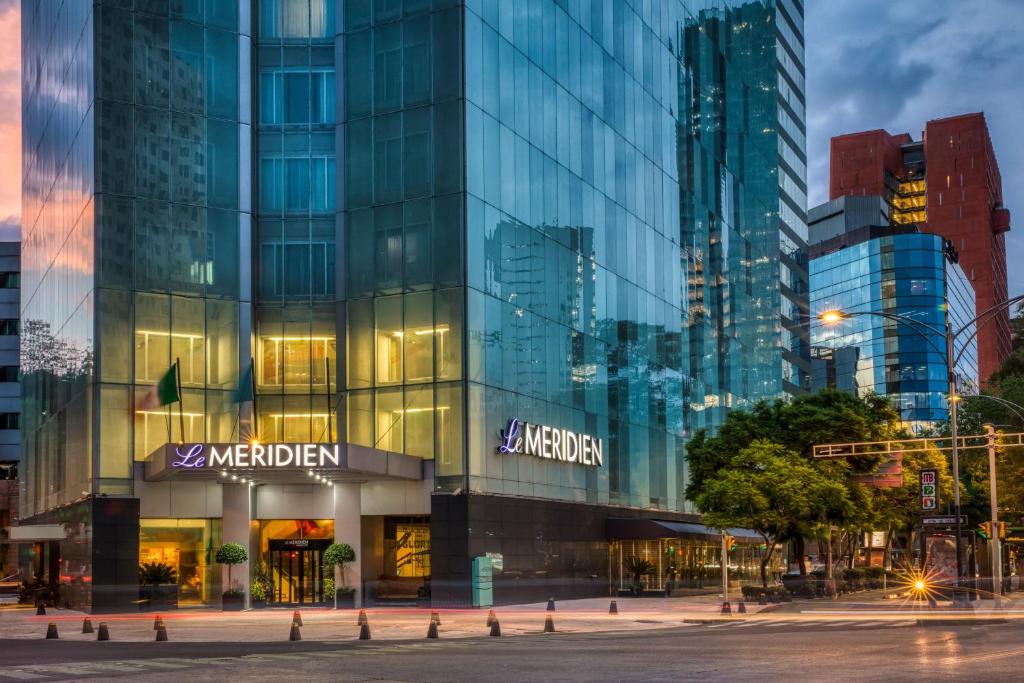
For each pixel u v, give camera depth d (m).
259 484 48.56
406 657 23.55
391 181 49.91
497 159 51.06
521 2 54.44
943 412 176.50
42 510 60.66
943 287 181.62
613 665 20.77
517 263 52.28
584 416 58.31
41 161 65.50
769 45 96.44
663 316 69.88
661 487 67.75
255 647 27.42
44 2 65.81
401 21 50.47
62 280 55.84
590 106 61.66
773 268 92.75
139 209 48.62
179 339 48.66
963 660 20.98
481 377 48.38
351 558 46.91
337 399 50.00
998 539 47.12
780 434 55.97
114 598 45.28
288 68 52.22
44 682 18.48
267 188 51.62
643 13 70.62
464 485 46.62
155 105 49.47
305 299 50.94
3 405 120.06
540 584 51.97
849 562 76.50
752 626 35.41
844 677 17.78
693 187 76.81
